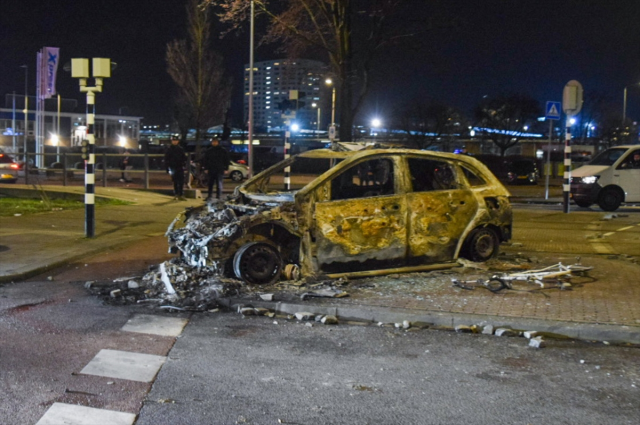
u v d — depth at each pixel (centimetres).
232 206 827
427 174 855
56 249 988
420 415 424
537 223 1527
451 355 552
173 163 1956
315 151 890
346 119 1936
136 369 503
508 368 521
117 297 727
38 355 529
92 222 1120
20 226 1245
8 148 5409
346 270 794
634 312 658
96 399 441
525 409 437
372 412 429
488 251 891
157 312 675
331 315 664
